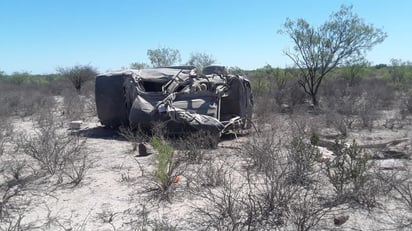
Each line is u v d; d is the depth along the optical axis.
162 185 6.35
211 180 6.65
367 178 6.00
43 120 15.02
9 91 29.20
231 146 9.80
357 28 19.61
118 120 12.59
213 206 5.54
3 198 5.88
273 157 6.72
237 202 5.38
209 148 9.42
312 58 20.12
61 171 7.49
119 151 9.62
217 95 11.26
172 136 10.24
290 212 5.23
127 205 5.94
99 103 12.87
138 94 11.41
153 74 12.44
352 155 6.55
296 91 20.44
